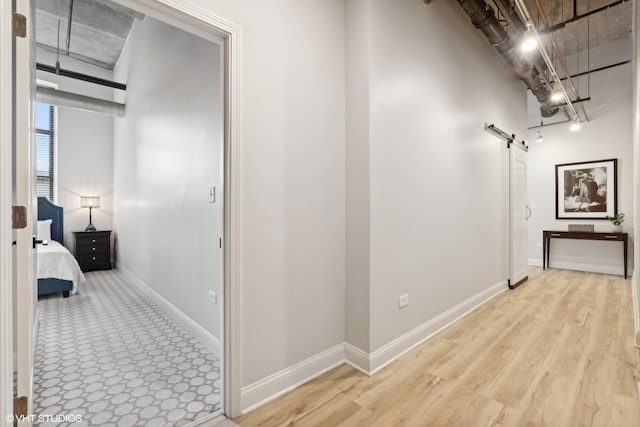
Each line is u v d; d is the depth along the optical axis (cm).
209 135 247
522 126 469
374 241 211
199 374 208
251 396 171
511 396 177
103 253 552
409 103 243
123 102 520
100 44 517
